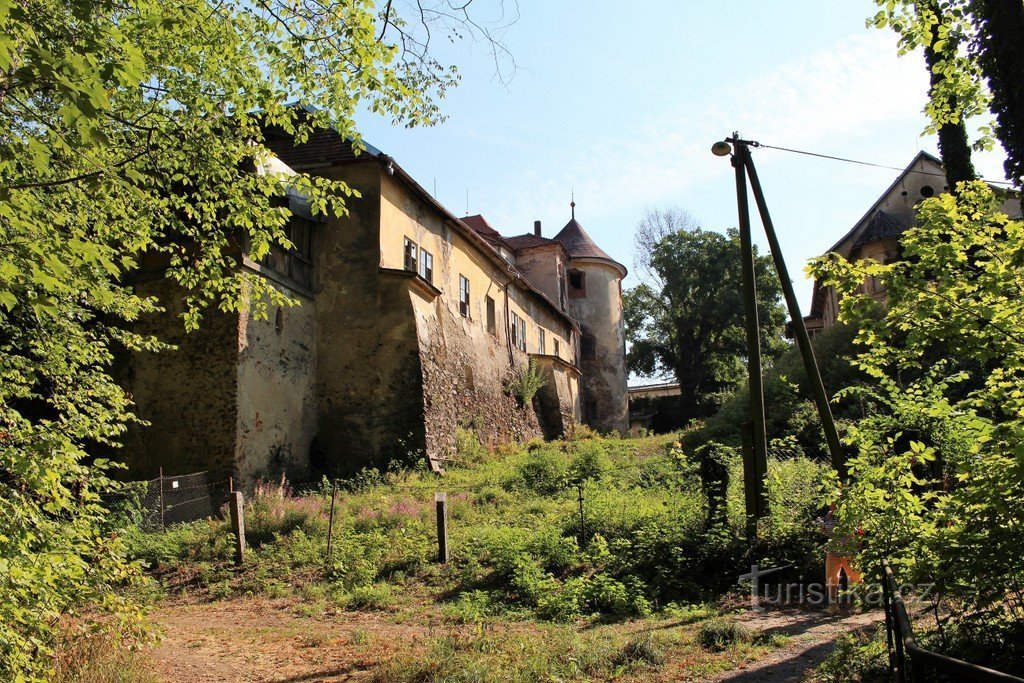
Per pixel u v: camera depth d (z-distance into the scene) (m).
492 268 30.58
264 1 7.86
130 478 17.73
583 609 9.77
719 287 48.66
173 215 9.26
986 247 5.77
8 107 6.41
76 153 6.38
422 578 11.83
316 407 21.31
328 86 8.80
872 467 5.87
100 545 6.35
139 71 5.00
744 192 11.14
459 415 24.14
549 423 34.66
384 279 21.61
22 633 5.50
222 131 9.47
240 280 9.80
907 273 6.04
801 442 18.09
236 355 17.98
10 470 5.66
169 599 11.51
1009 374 5.69
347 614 10.27
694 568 10.59
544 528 13.18
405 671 7.12
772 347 48.78
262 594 11.60
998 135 8.74
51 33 5.60
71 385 8.74
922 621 6.20
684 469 14.89
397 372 21.27
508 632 8.56
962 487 5.12
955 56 9.16
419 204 24.30
